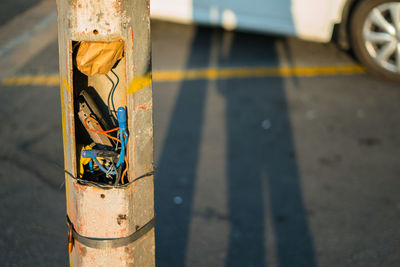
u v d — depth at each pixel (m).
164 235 3.57
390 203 4.02
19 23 7.78
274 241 3.55
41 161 4.32
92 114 1.61
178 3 6.57
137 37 1.48
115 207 1.65
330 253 3.45
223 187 4.15
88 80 1.64
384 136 5.02
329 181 4.29
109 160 1.63
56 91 5.58
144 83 1.55
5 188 3.97
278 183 4.24
